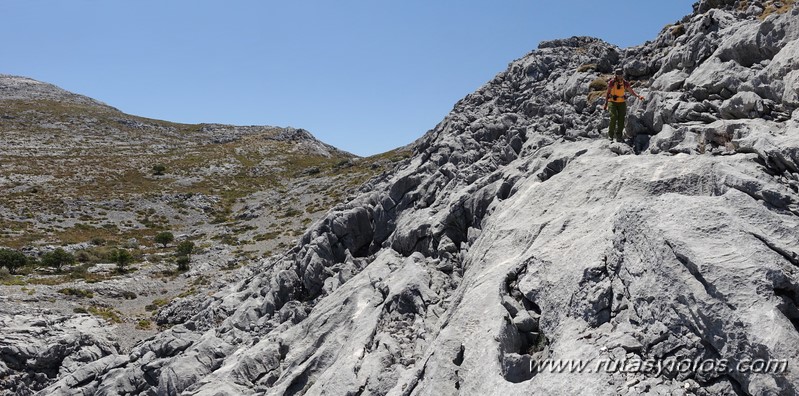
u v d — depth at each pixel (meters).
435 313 20.77
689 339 11.38
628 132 24.06
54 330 42.59
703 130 19.19
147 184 143.38
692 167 16.70
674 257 12.34
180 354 30.55
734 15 27.81
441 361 15.86
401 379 17.27
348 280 29.16
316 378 21.72
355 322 22.95
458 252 25.62
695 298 11.35
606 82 33.53
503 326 15.02
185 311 49.38
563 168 22.80
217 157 183.12
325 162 186.00
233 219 118.31
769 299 10.66
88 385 32.31
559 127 29.91
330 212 36.12
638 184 17.61
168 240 93.44
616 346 12.29
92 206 117.25
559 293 14.90
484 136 36.34
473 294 17.98
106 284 62.31
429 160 35.59
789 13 21.38
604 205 17.48
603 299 13.62
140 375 30.98
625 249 13.93
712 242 12.10
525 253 17.72
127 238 98.25
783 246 11.84
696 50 26.25
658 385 11.02
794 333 10.03
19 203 111.62
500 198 25.05
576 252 15.70
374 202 35.19
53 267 72.00
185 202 128.88
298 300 32.28
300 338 25.31
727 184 14.88
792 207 13.32
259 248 86.12
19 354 37.88
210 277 68.06
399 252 29.64
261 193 142.25
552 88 39.03
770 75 19.97
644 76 32.56
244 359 24.84
